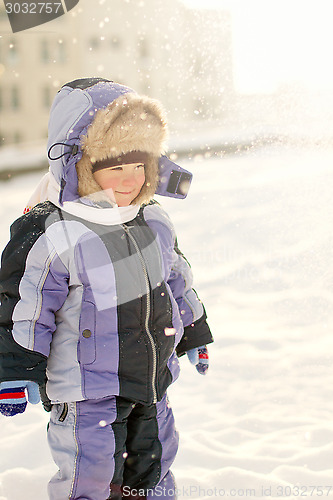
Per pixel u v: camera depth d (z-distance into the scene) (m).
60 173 1.98
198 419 2.90
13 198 9.18
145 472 2.07
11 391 1.83
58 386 1.91
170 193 2.18
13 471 2.47
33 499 2.31
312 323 4.02
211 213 7.09
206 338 2.25
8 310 1.87
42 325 1.87
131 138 1.93
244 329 4.00
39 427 2.87
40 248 1.89
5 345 1.84
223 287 4.82
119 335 1.92
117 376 1.92
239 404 3.02
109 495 1.96
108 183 1.98
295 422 2.81
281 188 6.84
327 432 2.70
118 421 1.95
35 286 1.88
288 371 3.36
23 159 9.68
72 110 1.95
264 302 4.44
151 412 2.06
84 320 1.90
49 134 2.02
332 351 3.57
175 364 2.11
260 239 5.70
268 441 2.66
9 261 1.90
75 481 1.91
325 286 4.58
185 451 2.60
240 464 2.49
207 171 9.54
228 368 3.45
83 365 1.90
